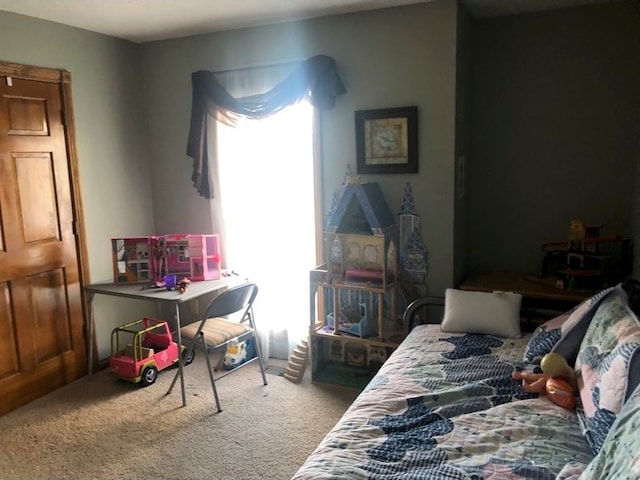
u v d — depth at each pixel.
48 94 3.19
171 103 3.79
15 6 2.87
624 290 2.18
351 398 3.11
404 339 2.93
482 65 3.27
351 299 3.44
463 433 1.78
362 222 3.16
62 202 3.30
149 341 3.59
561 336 2.24
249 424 2.83
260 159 3.50
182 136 3.80
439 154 3.01
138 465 2.48
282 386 3.29
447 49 2.89
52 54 3.21
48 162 3.21
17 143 3.01
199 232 3.89
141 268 3.39
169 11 3.01
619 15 2.91
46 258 3.21
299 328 3.57
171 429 2.79
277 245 3.54
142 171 3.92
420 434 1.79
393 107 3.08
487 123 3.31
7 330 3.01
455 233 3.08
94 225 3.55
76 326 3.44
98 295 3.58
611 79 2.98
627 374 1.61
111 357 3.47
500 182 3.34
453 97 2.92
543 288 2.91
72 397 3.19
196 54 3.62
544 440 1.73
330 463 1.62
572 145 3.12
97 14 3.06
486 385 2.12
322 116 3.30
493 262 3.44
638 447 1.24
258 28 3.38
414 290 3.22
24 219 3.07
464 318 2.71
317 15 3.15
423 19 2.92
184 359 3.63
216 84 3.51
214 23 3.30
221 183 3.67
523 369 2.26
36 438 2.72
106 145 3.61
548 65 3.10
